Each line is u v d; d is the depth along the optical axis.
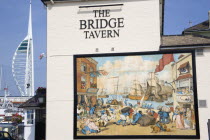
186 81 19.23
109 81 19.95
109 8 20.89
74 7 21.19
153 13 20.44
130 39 20.42
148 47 20.20
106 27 20.75
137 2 20.69
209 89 19.03
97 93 19.97
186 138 18.78
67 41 20.92
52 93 20.48
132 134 19.28
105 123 19.64
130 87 19.70
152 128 19.14
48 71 20.73
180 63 19.45
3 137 24.97
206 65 19.27
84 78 20.27
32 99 25.33
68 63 20.67
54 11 21.30
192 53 19.39
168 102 19.22
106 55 20.25
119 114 19.58
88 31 20.86
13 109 55.91
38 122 25.00
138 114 19.39
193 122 18.86
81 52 20.70
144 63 19.78
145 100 19.45
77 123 19.91
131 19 20.59
